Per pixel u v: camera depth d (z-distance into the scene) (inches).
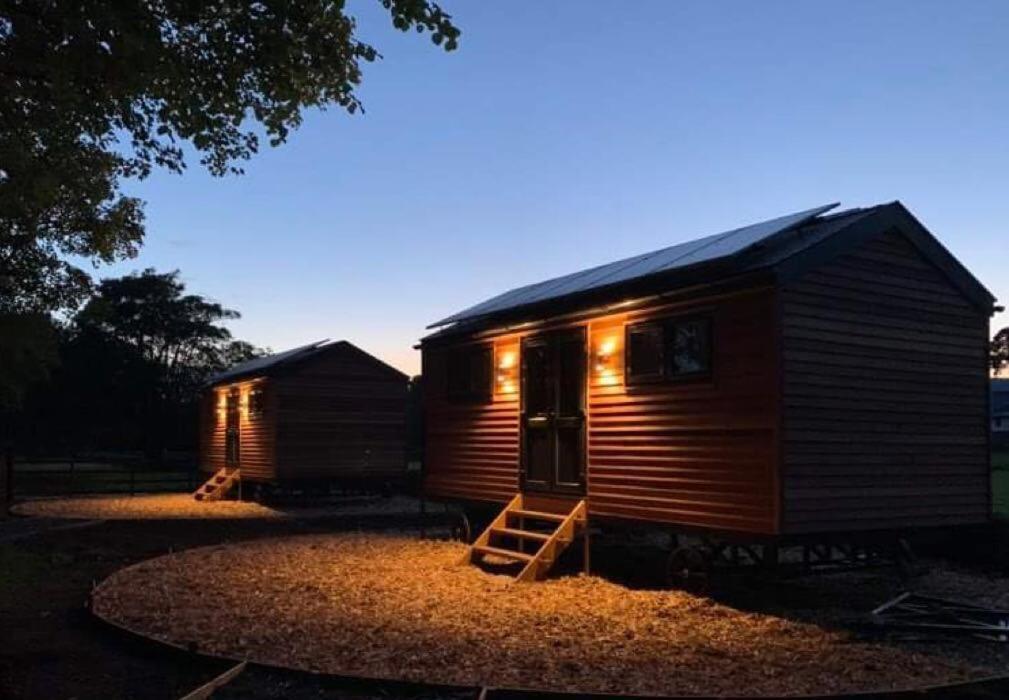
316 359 962.7
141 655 296.4
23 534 660.7
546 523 524.4
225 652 294.4
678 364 417.4
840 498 374.0
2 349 757.3
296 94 308.2
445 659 290.4
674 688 257.1
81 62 239.1
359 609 377.1
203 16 271.1
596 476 465.1
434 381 629.9
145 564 509.4
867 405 387.2
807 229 409.7
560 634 331.9
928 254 414.9
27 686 256.8
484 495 564.7
